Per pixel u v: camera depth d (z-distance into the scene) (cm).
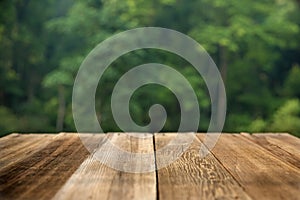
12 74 1188
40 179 113
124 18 1005
